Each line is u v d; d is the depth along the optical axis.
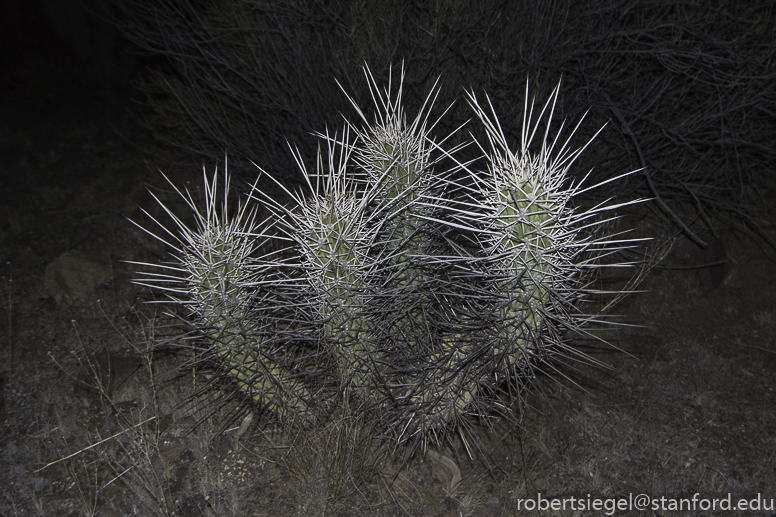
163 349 0.91
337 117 1.13
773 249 1.14
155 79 1.48
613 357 0.95
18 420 0.80
